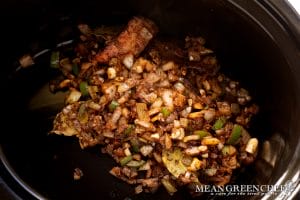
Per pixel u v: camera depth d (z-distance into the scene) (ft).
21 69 1.47
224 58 1.48
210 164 1.38
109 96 1.38
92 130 1.38
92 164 1.38
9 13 1.34
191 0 1.33
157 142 1.35
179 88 1.43
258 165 1.39
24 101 1.44
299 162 1.14
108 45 1.44
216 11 1.32
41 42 1.50
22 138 1.39
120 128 1.35
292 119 1.23
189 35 1.49
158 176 1.36
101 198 1.34
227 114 1.44
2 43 1.40
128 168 1.36
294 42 1.20
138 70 1.43
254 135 1.45
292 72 1.21
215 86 1.49
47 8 1.41
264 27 1.22
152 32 1.45
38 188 1.32
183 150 1.36
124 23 1.51
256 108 1.45
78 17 1.49
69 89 1.45
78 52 1.51
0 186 1.14
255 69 1.40
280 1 1.19
